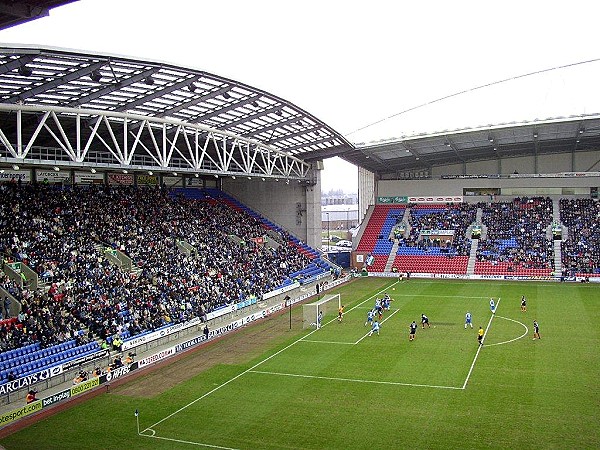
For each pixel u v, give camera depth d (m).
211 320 50.25
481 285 69.38
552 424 26.19
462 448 24.16
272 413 29.08
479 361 36.66
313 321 49.41
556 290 63.91
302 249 78.50
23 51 30.61
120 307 44.31
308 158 76.69
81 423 28.55
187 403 30.97
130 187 65.50
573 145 81.00
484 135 69.94
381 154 80.00
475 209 87.56
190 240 62.22
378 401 30.19
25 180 55.19
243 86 45.41
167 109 48.47
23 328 37.66
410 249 83.75
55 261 46.16
